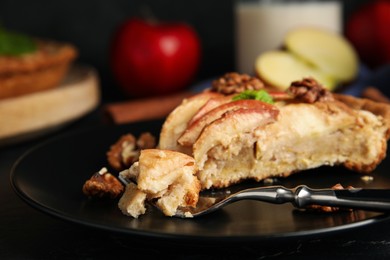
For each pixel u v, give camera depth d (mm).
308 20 746
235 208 397
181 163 398
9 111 575
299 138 445
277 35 748
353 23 775
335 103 452
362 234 405
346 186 435
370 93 583
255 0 758
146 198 395
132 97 747
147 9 793
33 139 601
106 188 406
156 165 394
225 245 374
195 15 801
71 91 618
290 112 447
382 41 763
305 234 360
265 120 438
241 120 432
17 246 403
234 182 444
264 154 443
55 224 426
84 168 454
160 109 594
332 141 451
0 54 618
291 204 399
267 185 443
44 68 623
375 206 378
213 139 429
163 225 377
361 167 451
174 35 721
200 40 807
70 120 628
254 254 388
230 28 806
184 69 733
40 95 593
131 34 718
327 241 399
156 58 716
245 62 760
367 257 385
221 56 812
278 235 359
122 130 507
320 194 386
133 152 463
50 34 785
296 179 449
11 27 776
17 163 448
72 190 421
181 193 396
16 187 414
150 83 729
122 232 363
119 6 789
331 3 752
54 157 465
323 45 688
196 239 359
